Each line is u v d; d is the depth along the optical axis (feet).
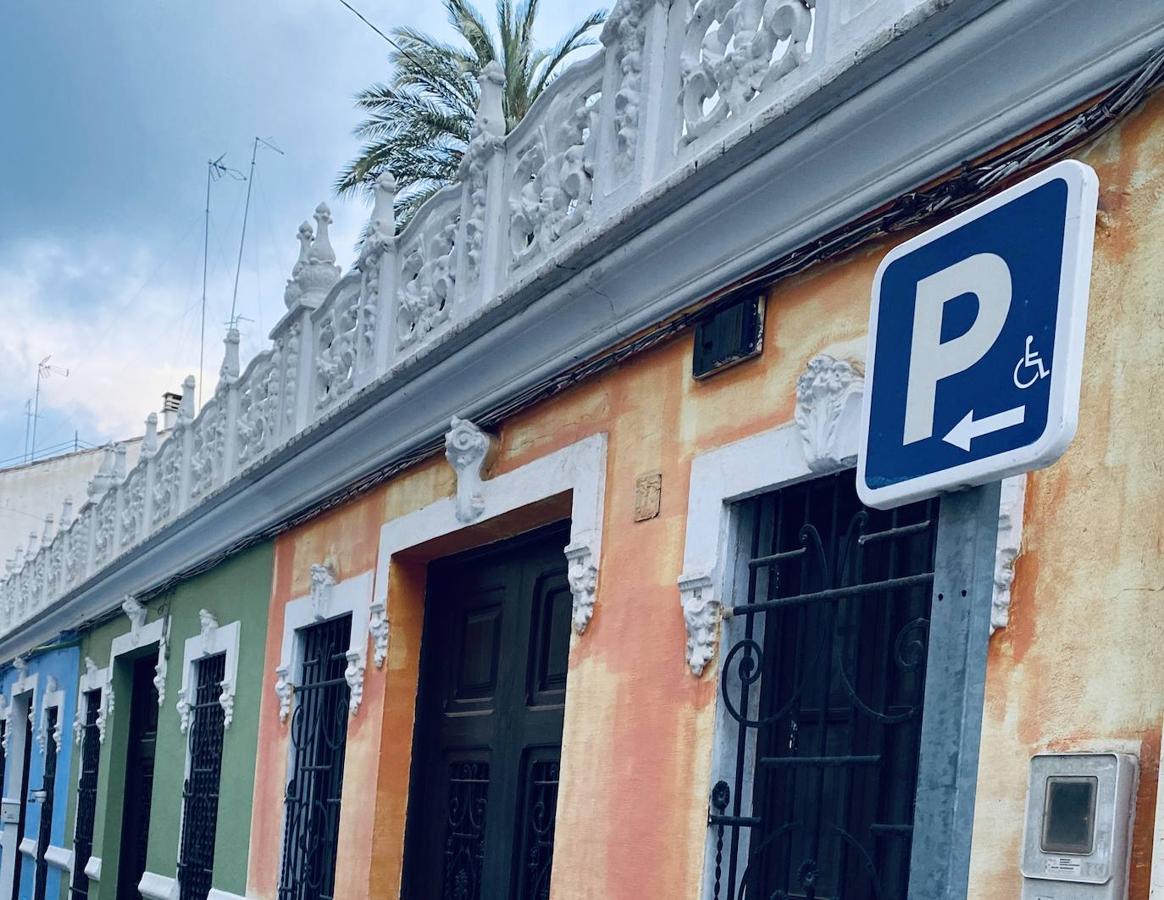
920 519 13.46
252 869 29.30
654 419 16.93
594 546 17.67
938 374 7.14
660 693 15.92
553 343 19.08
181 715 36.58
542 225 19.52
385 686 23.80
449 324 21.95
